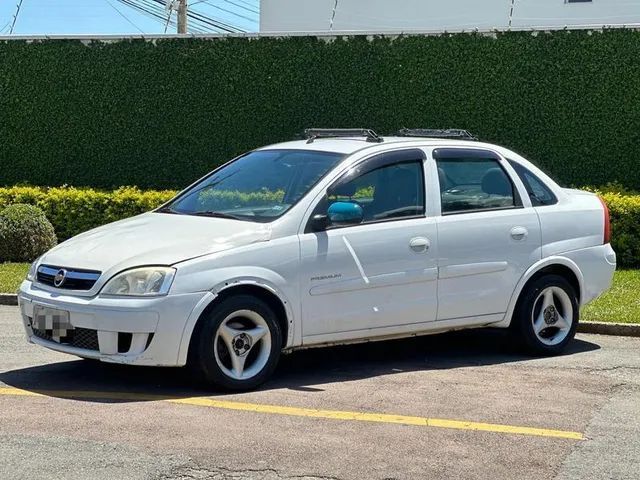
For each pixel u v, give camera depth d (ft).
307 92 56.34
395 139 26.30
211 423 19.61
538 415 20.94
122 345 21.02
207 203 25.11
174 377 23.41
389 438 19.01
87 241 22.95
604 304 34.53
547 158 53.06
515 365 26.04
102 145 59.06
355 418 20.30
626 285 39.83
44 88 59.36
